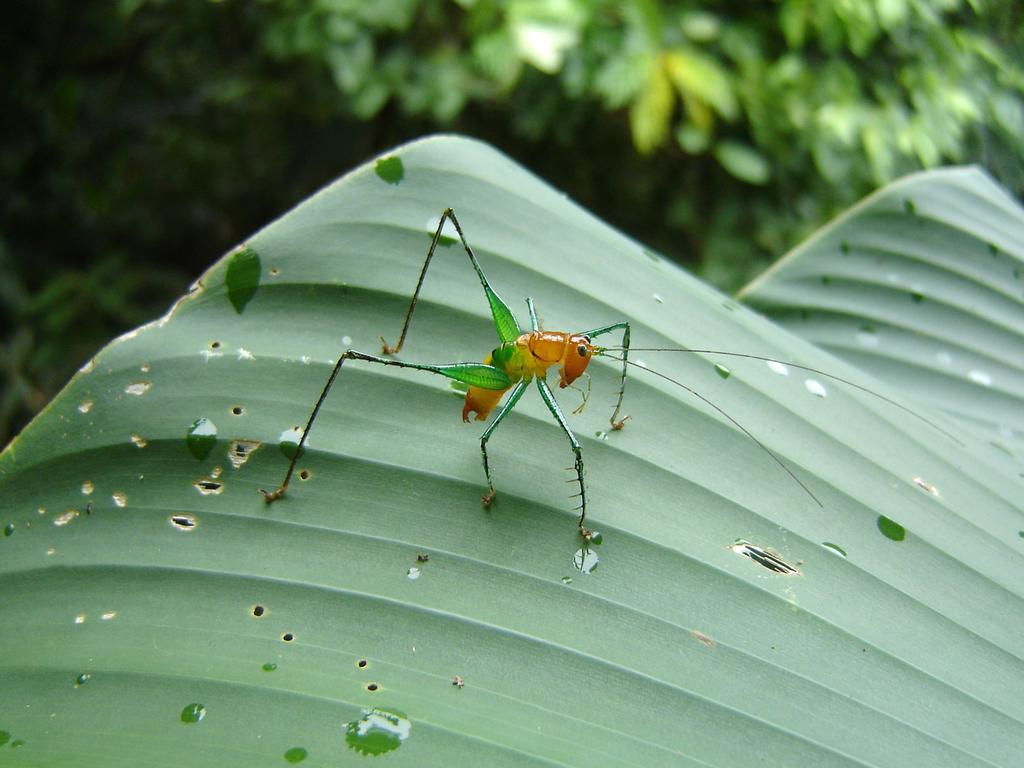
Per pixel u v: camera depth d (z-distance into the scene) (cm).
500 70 32
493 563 11
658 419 13
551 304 14
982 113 37
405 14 36
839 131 34
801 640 11
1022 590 12
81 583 11
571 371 13
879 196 19
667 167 40
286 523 12
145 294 46
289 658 10
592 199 42
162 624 11
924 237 19
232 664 10
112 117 47
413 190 14
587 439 13
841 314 19
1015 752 11
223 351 13
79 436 12
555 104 37
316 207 13
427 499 12
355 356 12
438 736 10
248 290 13
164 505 12
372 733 10
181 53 46
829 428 14
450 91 36
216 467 12
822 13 34
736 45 35
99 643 11
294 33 37
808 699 11
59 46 46
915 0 35
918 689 11
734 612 11
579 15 32
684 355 14
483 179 14
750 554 12
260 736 10
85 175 46
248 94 44
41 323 42
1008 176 38
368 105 36
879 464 13
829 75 35
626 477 12
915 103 35
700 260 39
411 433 12
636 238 41
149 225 48
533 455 13
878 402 14
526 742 10
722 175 39
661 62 33
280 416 12
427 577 11
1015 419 18
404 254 13
